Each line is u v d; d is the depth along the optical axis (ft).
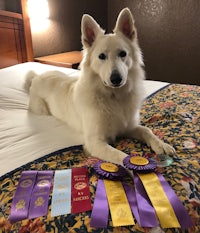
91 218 3.10
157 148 4.76
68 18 12.86
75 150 5.08
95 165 4.10
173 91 7.96
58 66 10.73
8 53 10.20
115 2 14.24
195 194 3.59
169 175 3.87
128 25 5.70
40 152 4.87
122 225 3.02
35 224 3.14
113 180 3.80
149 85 8.65
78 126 6.02
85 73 5.75
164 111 6.55
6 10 9.96
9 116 6.68
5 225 3.26
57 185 3.75
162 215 3.15
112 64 5.17
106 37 5.49
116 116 5.42
